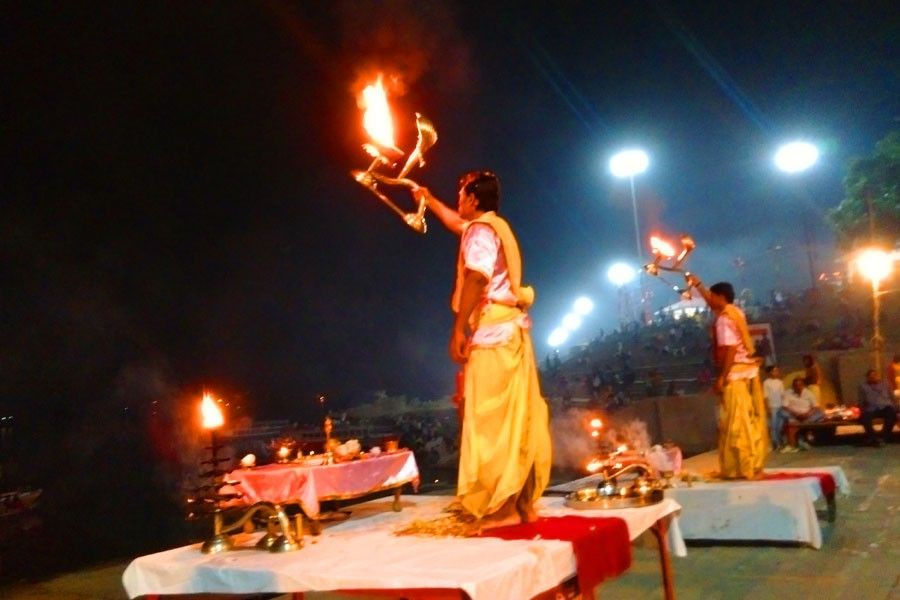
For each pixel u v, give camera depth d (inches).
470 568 118.6
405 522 179.8
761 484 276.1
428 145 181.5
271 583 130.4
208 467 758.5
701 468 410.3
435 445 1063.6
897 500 356.8
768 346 749.3
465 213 163.6
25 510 665.6
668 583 170.2
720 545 284.7
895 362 693.3
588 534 140.9
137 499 706.8
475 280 149.6
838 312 1160.8
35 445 820.0
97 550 542.6
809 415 631.2
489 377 151.4
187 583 140.7
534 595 123.3
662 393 1023.6
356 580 120.7
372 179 179.3
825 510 343.3
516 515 152.9
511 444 149.2
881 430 692.1
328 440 219.6
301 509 167.3
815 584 226.8
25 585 358.9
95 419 853.8
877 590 217.0
